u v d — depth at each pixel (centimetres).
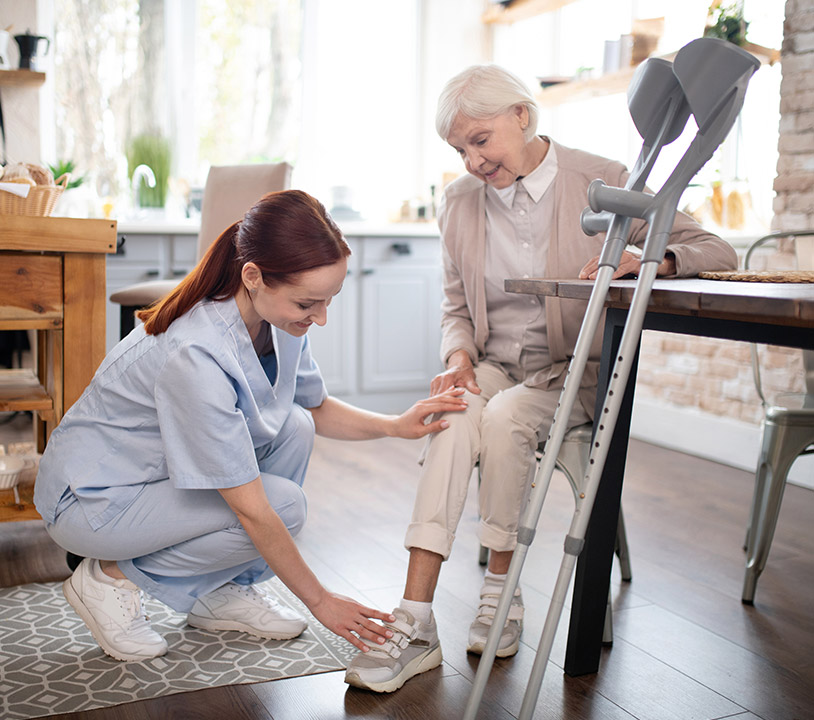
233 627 185
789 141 315
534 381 187
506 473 174
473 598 206
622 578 220
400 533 254
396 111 498
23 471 238
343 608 162
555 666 173
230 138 467
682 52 127
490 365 205
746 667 175
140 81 441
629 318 127
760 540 206
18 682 163
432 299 454
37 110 409
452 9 486
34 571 220
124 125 441
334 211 468
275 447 183
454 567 226
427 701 158
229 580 181
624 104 415
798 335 127
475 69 183
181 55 445
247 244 147
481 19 490
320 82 479
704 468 341
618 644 184
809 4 306
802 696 164
